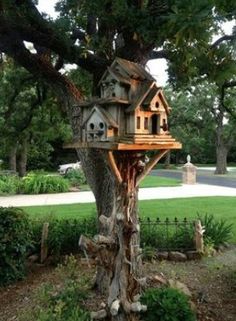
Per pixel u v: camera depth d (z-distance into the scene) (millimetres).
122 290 4301
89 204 15156
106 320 4492
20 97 8367
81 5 4766
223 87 6391
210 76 5414
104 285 5637
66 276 6590
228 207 13906
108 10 4684
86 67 5820
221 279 6734
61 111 8250
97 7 4547
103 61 5648
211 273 7031
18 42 5609
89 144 3768
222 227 9117
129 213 4203
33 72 5949
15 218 7148
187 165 23984
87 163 5906
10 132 8242
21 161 25875
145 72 3930
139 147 3672
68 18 5277
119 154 3957
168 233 8422
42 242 7781
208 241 8328
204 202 15141
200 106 33125
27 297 6051
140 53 5594
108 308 4480
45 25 5215
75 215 12414
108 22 4750
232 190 20266
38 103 7934
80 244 4203
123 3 4387
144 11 4398
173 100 34156
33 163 35188
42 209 13969
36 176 21188
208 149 49938
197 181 26641
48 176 21844
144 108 3730
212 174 34719
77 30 5895
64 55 5516
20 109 8320
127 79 3723
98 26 5723
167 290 4820
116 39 5934
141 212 12734
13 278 6879
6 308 5812
